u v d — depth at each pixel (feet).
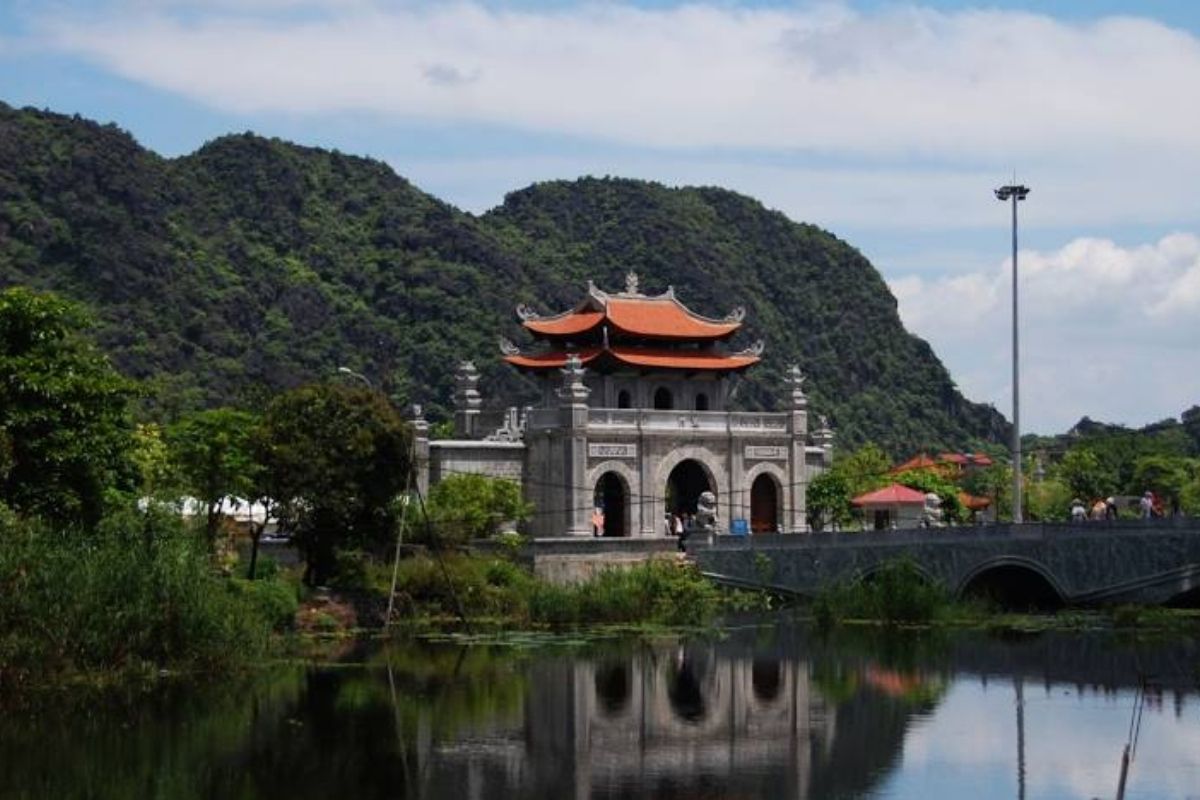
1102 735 230.68
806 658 321.93
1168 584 371.56
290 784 199.62
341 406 386.32
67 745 220.64
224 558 366.22
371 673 294.66
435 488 449.48
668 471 486.38
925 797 192.95
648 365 504.84
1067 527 383.65
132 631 268.21
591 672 300.20
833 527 545.85
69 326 303.27
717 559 437.17
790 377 513.45
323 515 383.24
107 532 283.38
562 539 434.71
